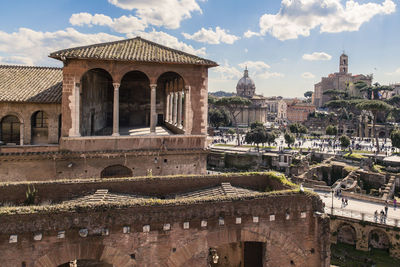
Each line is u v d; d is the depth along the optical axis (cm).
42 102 3347
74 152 3109
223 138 13900
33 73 3891
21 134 3366
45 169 3100
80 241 1623
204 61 3416
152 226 1712
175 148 3375
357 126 16025
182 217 1756
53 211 1591
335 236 4891
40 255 1572
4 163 3023
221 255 2403
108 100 4828
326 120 17188
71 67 3111
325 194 6184
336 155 9725
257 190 2506
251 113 19588
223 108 16325
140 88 4975
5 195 2058
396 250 4409
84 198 2050
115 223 1659
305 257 2005
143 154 3269
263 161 9725
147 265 1711
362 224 4669
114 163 3231
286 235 1959
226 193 2175
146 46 3594
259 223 1895
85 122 3641
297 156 9581
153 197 2250
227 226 1839
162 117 5106
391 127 14825
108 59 3122
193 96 3428
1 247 1522
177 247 1756
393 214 5012
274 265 1944
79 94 3180
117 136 3219
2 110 3331
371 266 4228
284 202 1948
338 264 4303
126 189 2230
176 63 3319
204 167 3494
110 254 1661
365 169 8112
